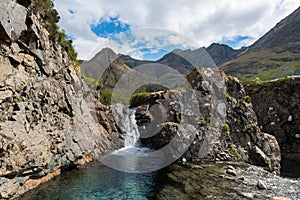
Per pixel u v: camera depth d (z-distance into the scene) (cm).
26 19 891
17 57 827
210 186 884
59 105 1120
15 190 761
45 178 956
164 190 861
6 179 718
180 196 798
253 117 1445
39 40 977
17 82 811
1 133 697
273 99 1922
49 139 970
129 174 1078
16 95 803
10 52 795
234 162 1258
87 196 829
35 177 885
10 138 729
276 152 1342
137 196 829
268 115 1931
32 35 915
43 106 975
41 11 1073
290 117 1778
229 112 1439
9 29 763
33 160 836
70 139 1161
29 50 909
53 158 999
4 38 759
